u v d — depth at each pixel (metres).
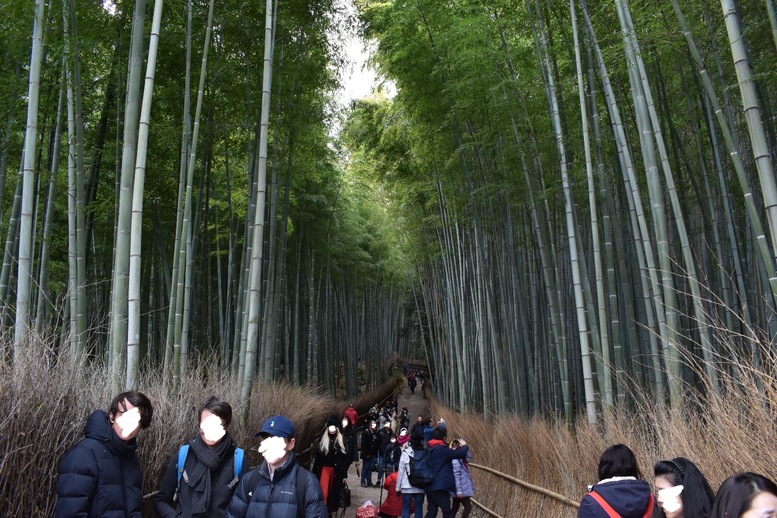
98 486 2.24
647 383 5.48
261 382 6.66
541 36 6.51
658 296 4.54
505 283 9.18
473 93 7.79
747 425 2.47
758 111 2.98
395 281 25.47
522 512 5.25
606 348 5.05
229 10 7.24
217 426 2.59
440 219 12.51
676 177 6.11
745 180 3.49
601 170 5.70
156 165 8.04
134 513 2.33
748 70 3.02
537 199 7.54
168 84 7.50
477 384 11.73
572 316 7.55
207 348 9.73
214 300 12.61
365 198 17.75
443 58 8.45
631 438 3.61
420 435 5.58
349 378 18.28
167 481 2.61
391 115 11.63
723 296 5.02
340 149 12.30
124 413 2.32
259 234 5.21
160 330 9.66
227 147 8.92
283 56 7.89
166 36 6.81
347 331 18.58
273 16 7.23
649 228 6.14
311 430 8.12
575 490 4.15
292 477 2.50
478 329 10.37
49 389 2.53
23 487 2.34
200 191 7.68
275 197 8.16
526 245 8.34
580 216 7.10
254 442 5.05
